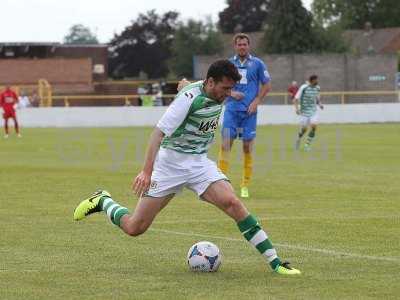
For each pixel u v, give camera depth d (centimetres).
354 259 1919
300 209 2791
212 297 1545
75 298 1538
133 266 1839
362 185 3531
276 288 1620
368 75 11744
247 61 3152
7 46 14975
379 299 1533
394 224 2458
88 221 2509
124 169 4359
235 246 2092
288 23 13425
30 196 3173
